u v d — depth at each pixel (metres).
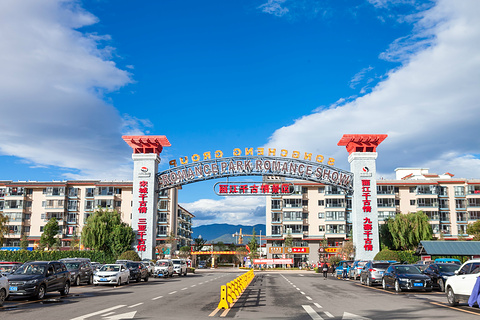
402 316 13.25
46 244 79.62
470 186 84.81
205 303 17.77
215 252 98.62
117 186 86.88
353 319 12.66
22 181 88.44
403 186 85.81
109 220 63.97
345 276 43.00
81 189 88.25
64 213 86.56
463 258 47.00
